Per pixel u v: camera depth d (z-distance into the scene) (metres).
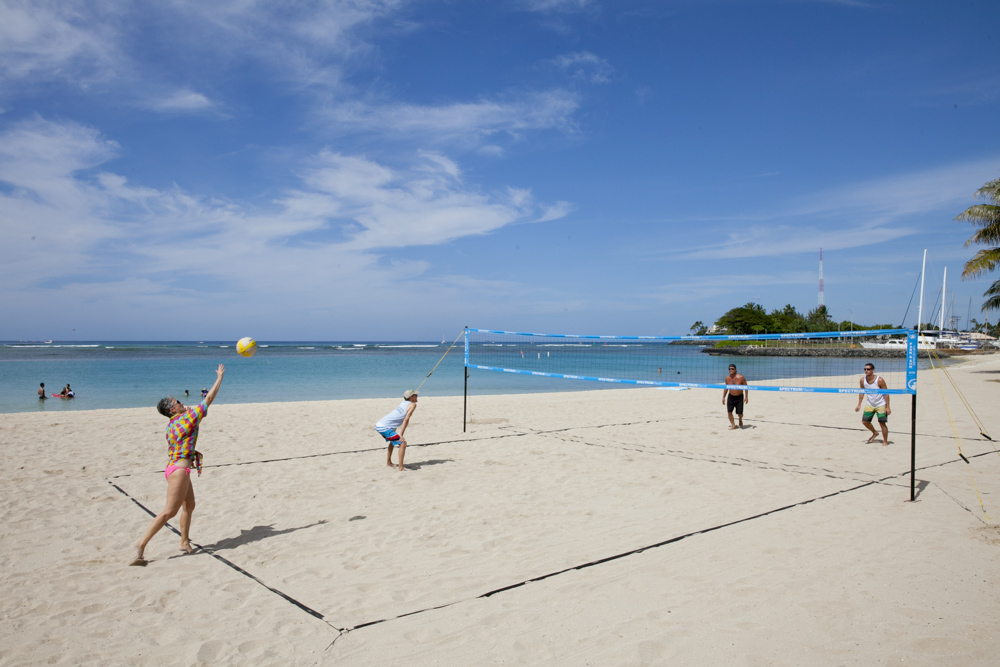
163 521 3.97
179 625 3.09
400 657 2.71
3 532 4.66
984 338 64.88
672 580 3.55
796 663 2.56
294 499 5.63
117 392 18.59
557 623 3.01
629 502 5.45
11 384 20.88
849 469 6.85
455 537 4.49
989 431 9.55
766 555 3.96
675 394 18.06
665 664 2.58
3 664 2.69
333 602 3.35
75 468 6.99
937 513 4.95
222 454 7.87
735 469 6.90
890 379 21.00
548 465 7.17
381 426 6.80
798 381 20.88
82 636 2.97
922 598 3.21
